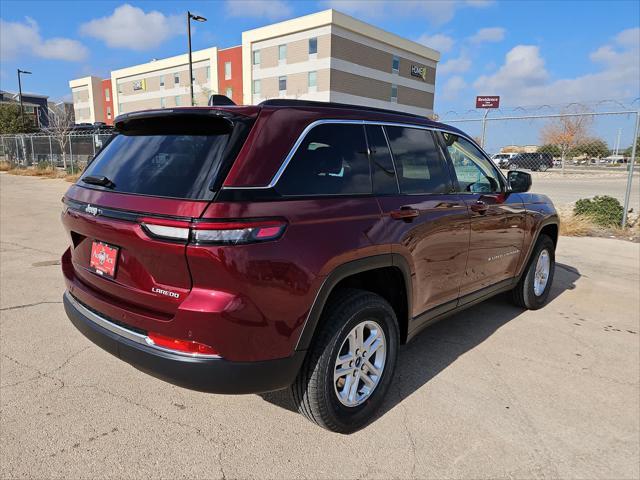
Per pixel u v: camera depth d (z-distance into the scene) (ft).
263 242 7.04
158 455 8.13
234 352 7.04
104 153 9.56
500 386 10.87
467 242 11.69
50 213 35.06
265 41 160.56
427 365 11.84
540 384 11.03
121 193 7.98
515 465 8.18
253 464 7.98
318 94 149.59
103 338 8.09
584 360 12.35
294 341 7.55
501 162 113.09
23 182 63.62
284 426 9.09
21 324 13.55
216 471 7.78
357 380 8.95
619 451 8.66
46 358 11.52
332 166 8.56
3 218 32.50
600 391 10.79
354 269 8.34
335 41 146.10
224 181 6.99
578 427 9.37
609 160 99.14
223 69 178.60
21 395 9.85
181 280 7.09
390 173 9.75
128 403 9.68
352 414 8.83
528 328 14.55
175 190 7.28
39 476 7.52
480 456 8.39
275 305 7.22
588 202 34.37
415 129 10.91
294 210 7.54
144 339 7.52
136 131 9.27
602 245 27.78
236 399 10.00
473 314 15.76
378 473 7.87
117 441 8.45
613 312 16.19
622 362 12.30
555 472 8.05
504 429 9.21
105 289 8.32
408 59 173.27
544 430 9.23
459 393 10.51
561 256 24.89
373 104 162.30
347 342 8.73
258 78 165.37
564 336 13.96
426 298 10.57
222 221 6.74
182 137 8.11
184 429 8.89
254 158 7.35
